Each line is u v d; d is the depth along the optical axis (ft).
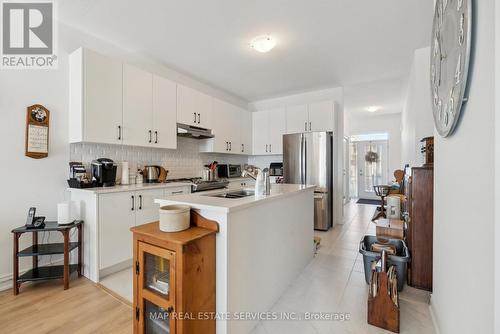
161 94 9.80
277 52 9.65
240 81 12.91
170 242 3.76
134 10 7.06
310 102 14.83
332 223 13.32
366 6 6.83
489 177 2.54
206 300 4.15
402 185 13.44
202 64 10.77
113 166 8.25
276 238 6.09
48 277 6.38
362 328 4.96
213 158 14.14
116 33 8.29
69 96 7.77
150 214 8.39
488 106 2.54
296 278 7.16
